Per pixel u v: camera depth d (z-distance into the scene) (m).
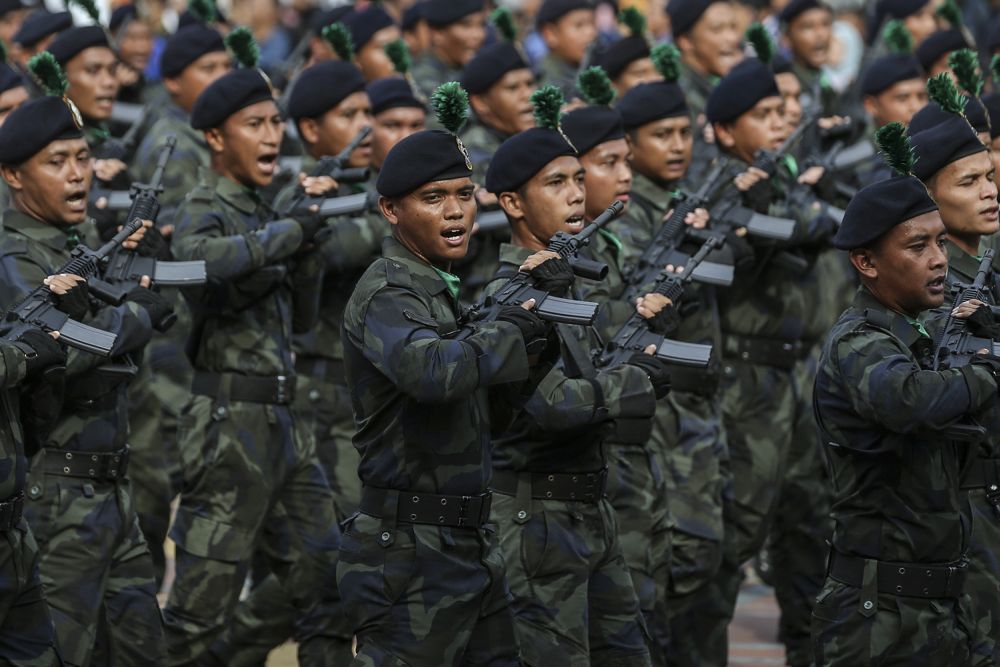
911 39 30.03
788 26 33.00
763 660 25.34
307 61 33.94
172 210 27.39
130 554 19.67
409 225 16.70
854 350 17.08
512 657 16.89
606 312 21.02
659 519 20.81
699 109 31.14
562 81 33.41
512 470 18.27
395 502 16.36
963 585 17.59
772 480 24.39
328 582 22.16
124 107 31.97
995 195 19.78
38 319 17.66
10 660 17.05
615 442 20.41
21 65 31.20
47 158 19.16
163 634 19.81
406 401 16.33
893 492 17.17
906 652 17.25
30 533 17.27
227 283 21.47
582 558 18.19
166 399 27.58
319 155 25.67
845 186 27.78
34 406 17.42
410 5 36.88
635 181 23.75
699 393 22.50
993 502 18.73
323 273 23.50
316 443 23.97
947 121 19.89
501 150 18.92
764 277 24.45
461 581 16.39
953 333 17.45
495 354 16.09
